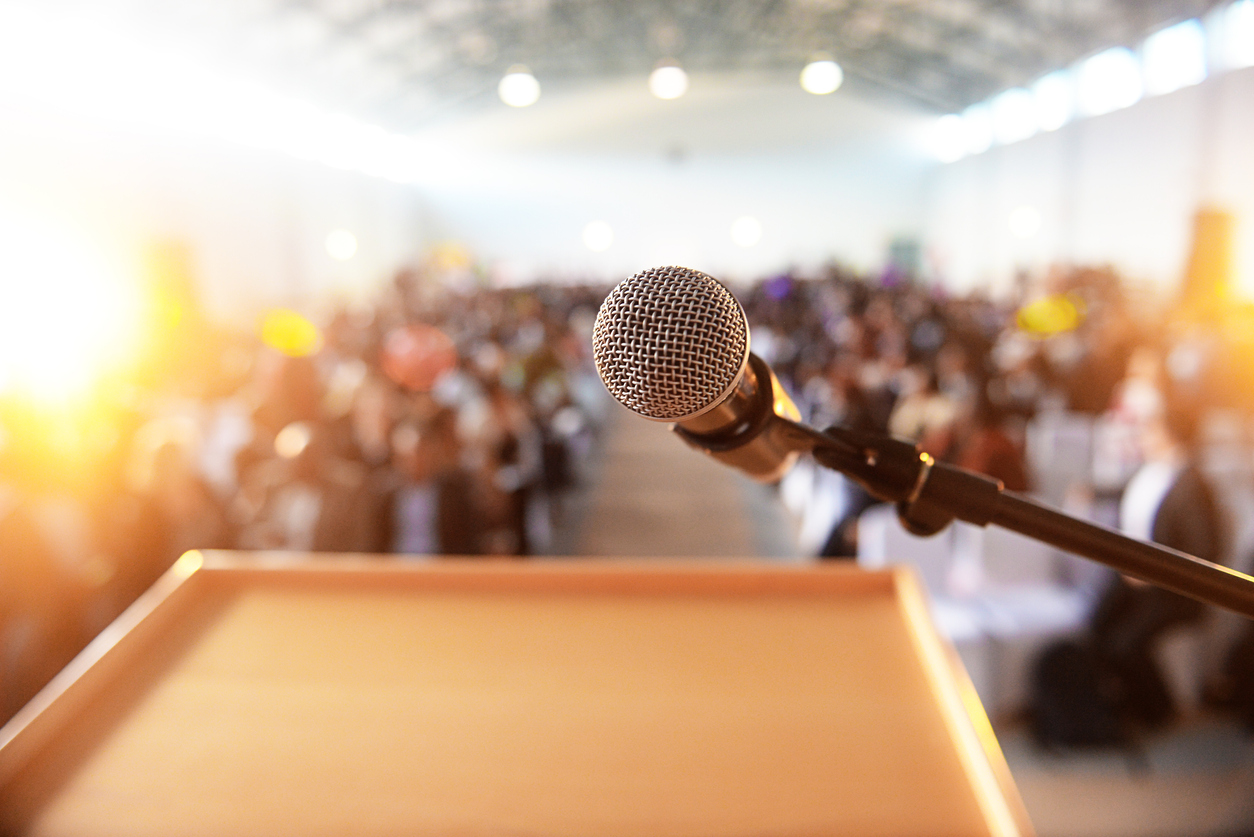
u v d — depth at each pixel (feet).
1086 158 45.47
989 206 59.00
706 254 71.20
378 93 62.13
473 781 2.25
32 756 2.33
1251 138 31.78
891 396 18.24
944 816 2.11
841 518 11.90
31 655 9.88
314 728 2.48
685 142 69.41
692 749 2.37
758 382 1.59
